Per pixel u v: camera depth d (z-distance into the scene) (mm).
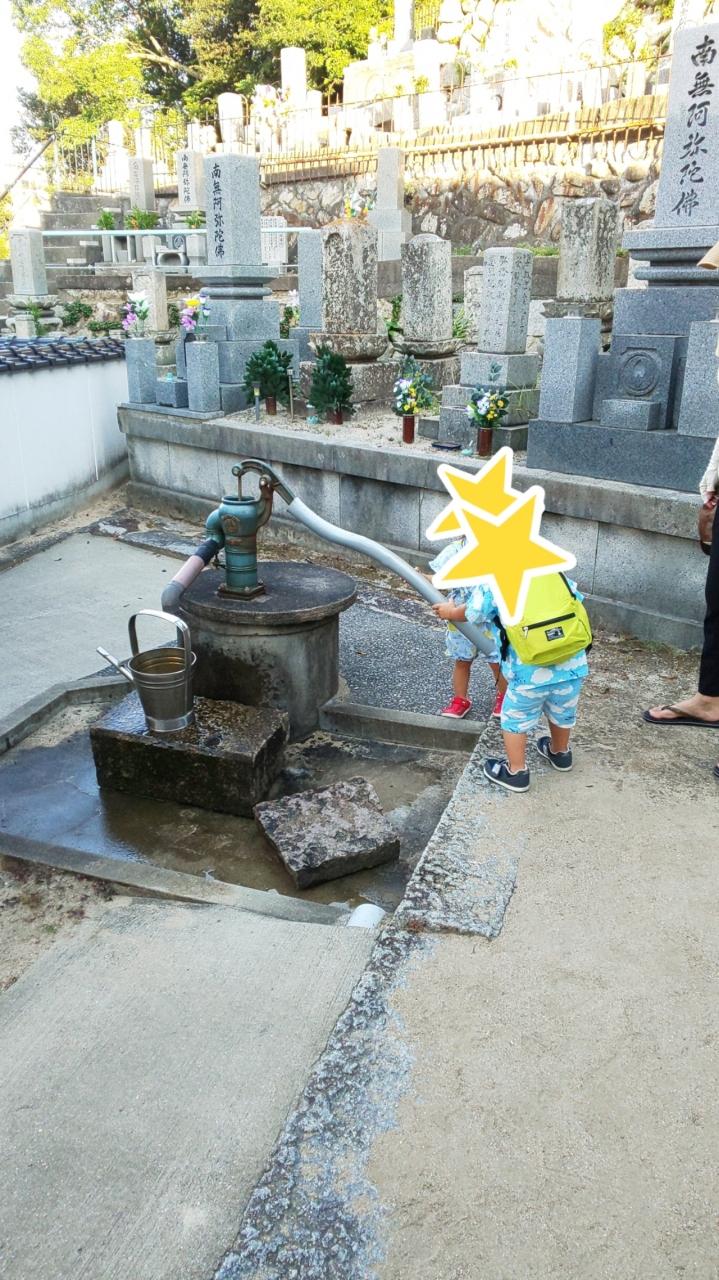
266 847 3619
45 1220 1823
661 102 13852
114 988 2566
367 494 6836
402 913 2652
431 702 4715
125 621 6031
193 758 3795
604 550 5355
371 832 3492
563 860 2883
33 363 7727
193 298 7867
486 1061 2125
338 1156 1891
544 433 5633
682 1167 1843
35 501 7977
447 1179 1830
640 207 14164
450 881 2781
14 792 4062
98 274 17750
